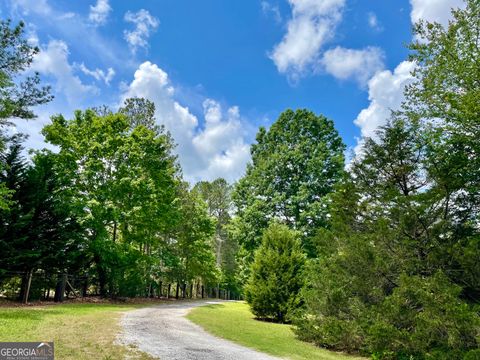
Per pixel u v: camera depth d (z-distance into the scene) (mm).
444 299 8602
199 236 35156
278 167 29781
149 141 25844
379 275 11125
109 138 23531
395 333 9453
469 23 12891
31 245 17812
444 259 10336
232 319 17469
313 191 28047
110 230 26656
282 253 20094
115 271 23359
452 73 13086
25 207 17875
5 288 19438
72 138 23125
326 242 13562
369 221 12281
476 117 11203
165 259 28234
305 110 31609
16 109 15781
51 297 22188
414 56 14516
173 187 28625
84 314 13898
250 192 31406
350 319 12031
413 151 12539
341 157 28891
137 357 7398
